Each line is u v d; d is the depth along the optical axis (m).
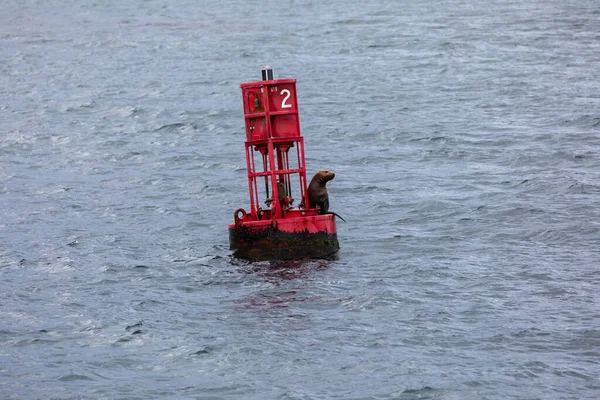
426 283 67.00
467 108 138.25
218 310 63.19
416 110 138.75
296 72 179.62
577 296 63.62
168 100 155.00
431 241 76.94
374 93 154.12
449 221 82.38
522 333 57.81
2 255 76.69
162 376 53.72
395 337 57.84
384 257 73.19
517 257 72.06
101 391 51.91
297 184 97.00
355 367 54.00
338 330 59.09
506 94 147.38
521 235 77.50
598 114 127.69
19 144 124.19
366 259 72.75
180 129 131.25
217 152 115.50
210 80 174.62
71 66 199.88
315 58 196.50
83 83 176.62
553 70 168.12
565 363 53.88
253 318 61.47
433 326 59.34
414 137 119.75
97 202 93.56
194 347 57.12
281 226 73.19
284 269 70.94
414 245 76.12
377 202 89.81
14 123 139.38
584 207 84.38
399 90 156.00
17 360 56.19
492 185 94.19
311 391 51.31
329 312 62.12
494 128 122.81
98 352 57.03
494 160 105.81
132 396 51.25
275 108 73.12
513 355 55.00
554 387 51.22
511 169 101.00
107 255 76.06
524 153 107.56
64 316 62.88
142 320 61.53
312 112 140.00
